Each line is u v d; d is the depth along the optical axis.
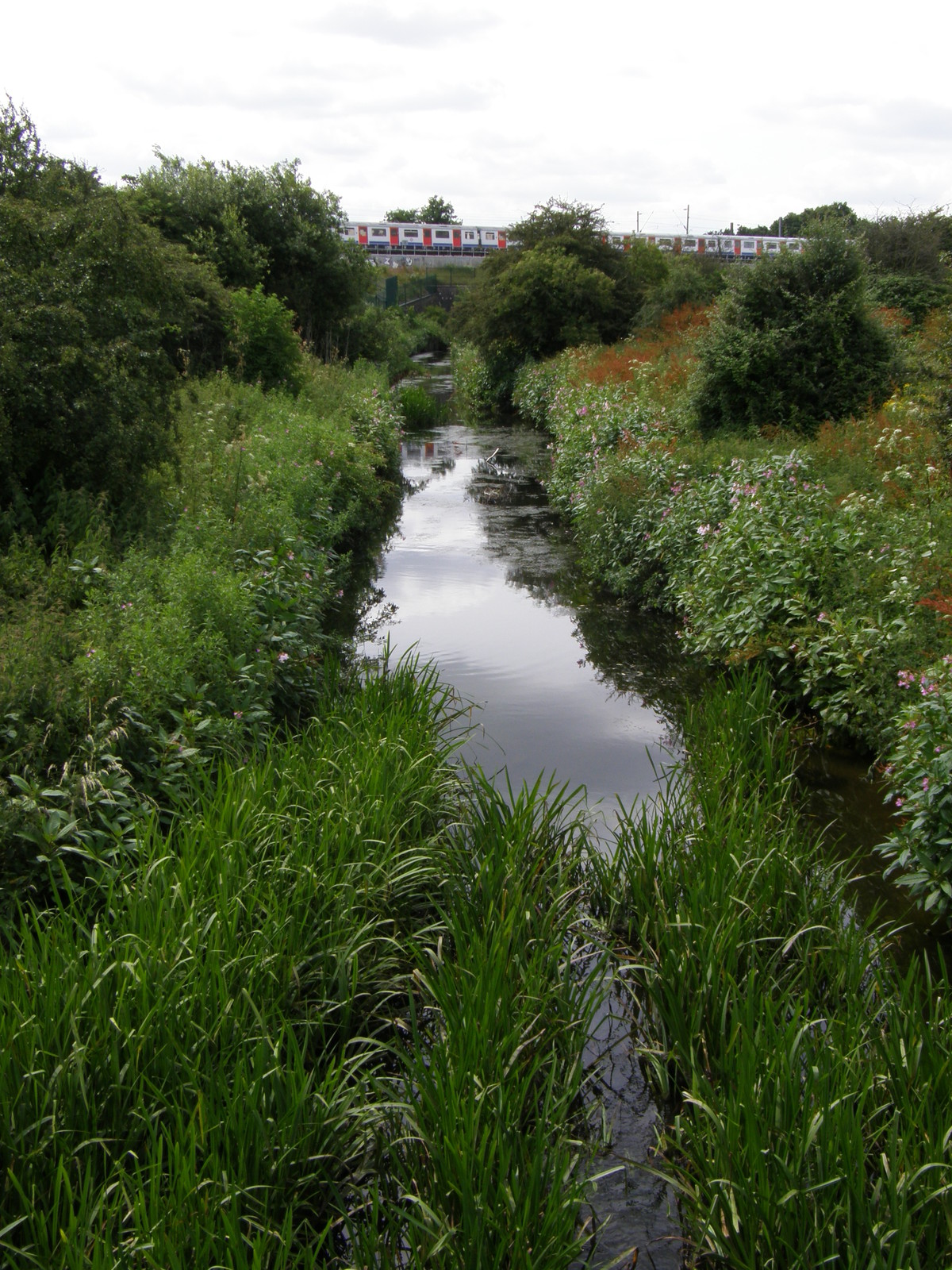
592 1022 3.94
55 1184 2.48
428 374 36.53
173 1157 2.55
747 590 7.28
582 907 4.57
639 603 9.67
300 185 21.97
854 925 3.88
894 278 19.72
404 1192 2.90
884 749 5.62
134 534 7.48
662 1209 3.07
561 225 28.95
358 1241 2.71
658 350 19.83
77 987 3.01
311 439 12.15
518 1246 2.47
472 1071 2.98
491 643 8.55
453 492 15.88
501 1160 2.64
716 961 3.51
